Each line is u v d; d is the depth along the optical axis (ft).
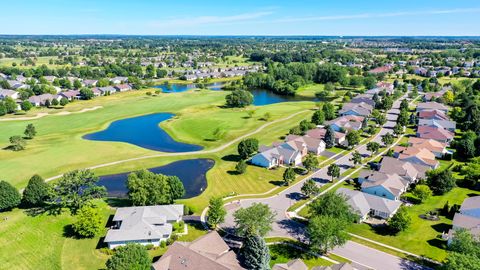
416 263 200.23
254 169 337.93
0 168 324.60
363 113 529.04
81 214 218.18
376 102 611.06
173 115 558.15
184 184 307.78
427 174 303.89
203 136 445.78
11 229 222.48
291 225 239.71
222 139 432.25
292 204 269.23
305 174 327.67
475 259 170.40
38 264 193.77
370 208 254.47
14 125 476.13
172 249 187.93
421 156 347.36
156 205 248.11
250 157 368.48
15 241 211.61
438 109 547.49
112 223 237.04
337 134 424.87
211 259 176.96
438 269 180.65
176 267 176.04
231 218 248.52
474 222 224.94
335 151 393.70
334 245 203.51
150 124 504.43
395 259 203.82
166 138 440.45
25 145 386.93
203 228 234.99
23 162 341.00
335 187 298.76
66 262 195.62
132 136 446.60
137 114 556.51
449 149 399.24
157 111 578.25
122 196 281.95
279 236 226.17
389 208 249.96
